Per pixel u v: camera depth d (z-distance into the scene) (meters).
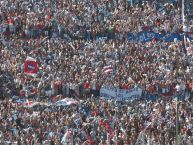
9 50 171.38
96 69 168.50
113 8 190.62
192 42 182.88
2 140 138.25
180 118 152.00
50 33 182.25
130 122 148.50
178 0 195.62
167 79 168.75
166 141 145.25
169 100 163.88
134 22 187.62
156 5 193.75
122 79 166.88
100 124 146.62
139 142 143.62
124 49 176.25
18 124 145.25
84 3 189.88
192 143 145.62
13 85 162.62
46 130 143.25
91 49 175.75
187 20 189.75
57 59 170.38
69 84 164.00
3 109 148.25
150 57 174.62
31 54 170.25
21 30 180.88
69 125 145.38
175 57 175.62
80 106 153.25
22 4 186.12
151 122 149.38
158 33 186.00
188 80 169.00
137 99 165.62
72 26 183.88
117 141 142.88
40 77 164.75
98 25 185.25
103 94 164.75
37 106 152.75
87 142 142.00
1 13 182.88
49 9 186.50
